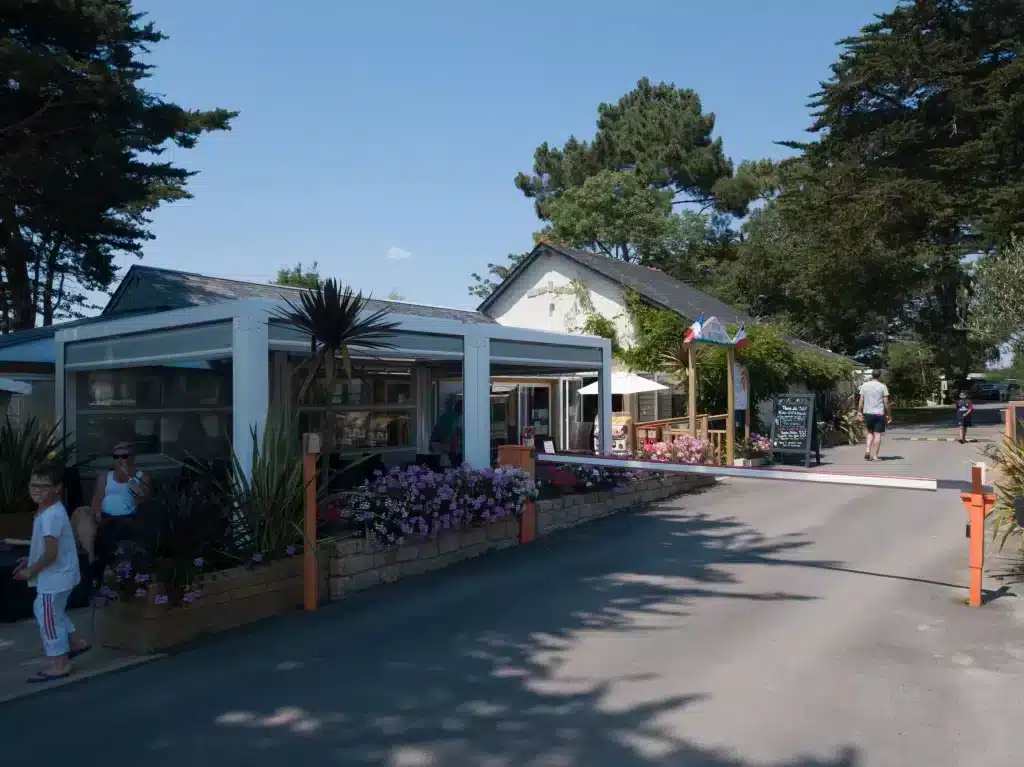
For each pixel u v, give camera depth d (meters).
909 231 33.34
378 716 5.15
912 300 44.97
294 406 10.04
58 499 6.15
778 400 18.84
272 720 5.13
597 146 54.72
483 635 6.77
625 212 47.50
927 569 8.85
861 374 30.16
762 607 7.50
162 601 6.58
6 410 11.95
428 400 14.09
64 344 10.82
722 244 52.84
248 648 6.57
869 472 16.75
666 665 6.00
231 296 15.16
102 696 5.63
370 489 8.77
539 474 12.24
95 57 16.67
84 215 17.27
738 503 13.27
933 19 32.69
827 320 42.09
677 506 13.02
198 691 5.66
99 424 11.23
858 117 34.25
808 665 5.96
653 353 23.98
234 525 7.41
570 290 26.75
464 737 4.83
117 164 16.64
